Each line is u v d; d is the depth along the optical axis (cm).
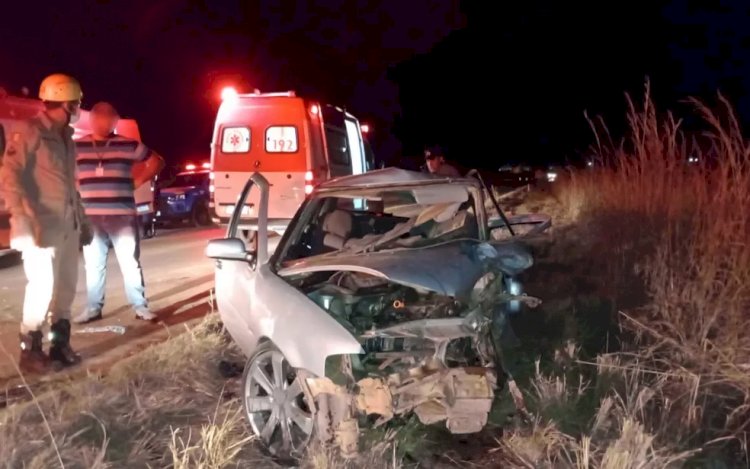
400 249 548
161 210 1994
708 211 756
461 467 464
